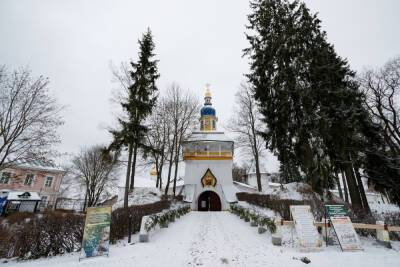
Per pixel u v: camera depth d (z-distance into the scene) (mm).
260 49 16750
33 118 13820
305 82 15047
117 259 6828
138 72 19531
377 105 20297
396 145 18750
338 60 17328
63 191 43812
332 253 7320
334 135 14000
